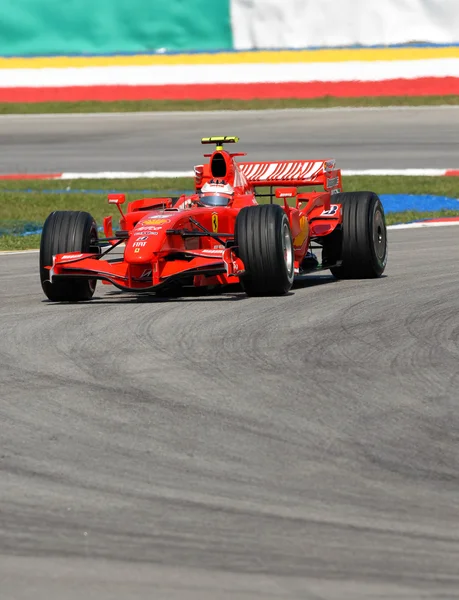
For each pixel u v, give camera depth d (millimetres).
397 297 31188
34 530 13609
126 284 31156
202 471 15719
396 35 121750
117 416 18656
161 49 129000
